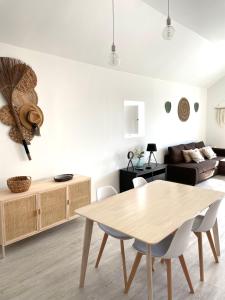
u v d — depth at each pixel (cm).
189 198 233
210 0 275
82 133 391
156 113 544
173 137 608
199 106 702
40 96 331
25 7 255
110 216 191
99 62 395
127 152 479
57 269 240
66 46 333
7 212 256
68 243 290
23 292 209
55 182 320
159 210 203
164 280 223
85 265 213
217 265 245
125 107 499
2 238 255
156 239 154
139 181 298
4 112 297
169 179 551
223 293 206
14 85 301
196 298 200
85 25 309
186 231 172
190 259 255
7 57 293
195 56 509
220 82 701
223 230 317
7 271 236
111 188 261
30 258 259
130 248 278
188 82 628
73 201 323
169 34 222
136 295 204
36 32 292
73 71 367
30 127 321
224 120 702
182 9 307
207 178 567
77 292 208
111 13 307
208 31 371
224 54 559
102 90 415
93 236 306
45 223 293
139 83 488
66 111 364
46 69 334
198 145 659
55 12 274
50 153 349
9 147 305
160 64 479
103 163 432
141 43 388
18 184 272
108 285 217
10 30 276
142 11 324
